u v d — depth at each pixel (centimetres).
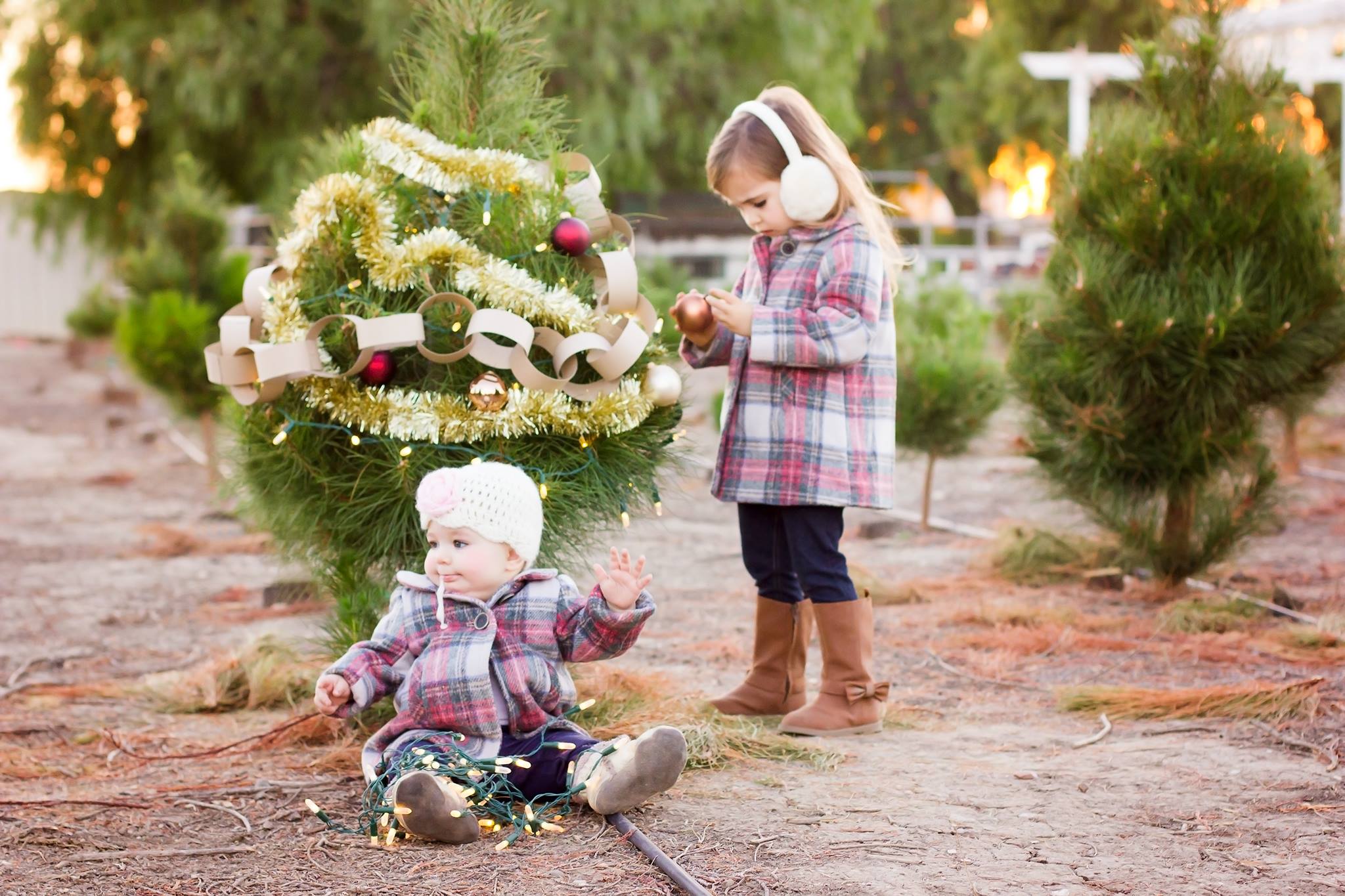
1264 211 517
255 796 312
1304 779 314
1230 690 382
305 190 363
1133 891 245
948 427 758
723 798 303
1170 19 582
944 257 2409
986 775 322
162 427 1344
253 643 436
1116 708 381
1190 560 564
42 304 3206
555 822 285
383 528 349
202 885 254
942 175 4178
